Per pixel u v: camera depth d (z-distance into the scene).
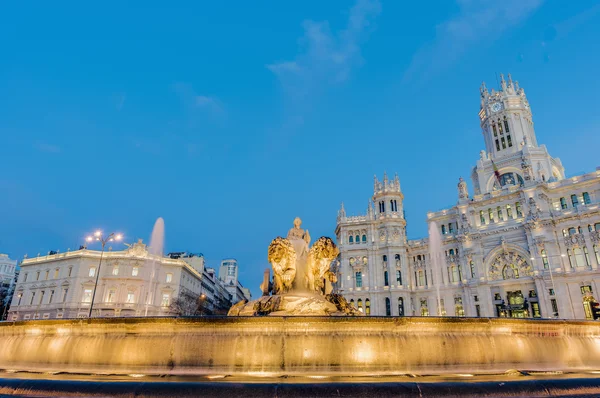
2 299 105.56
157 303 78.44
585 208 62.62
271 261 17.52
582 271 60.06
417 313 79.88
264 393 7.09
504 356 11.81
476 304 71.75
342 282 85.62
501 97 87.88
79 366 10.84
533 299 64.69
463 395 7.37
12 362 11.67
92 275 77.00
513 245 69.00
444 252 80.31
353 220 90.38
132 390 7.14
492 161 82.69
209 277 109.56
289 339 10.69
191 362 10.43
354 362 10.56
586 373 10.96
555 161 82.62
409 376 9.87
